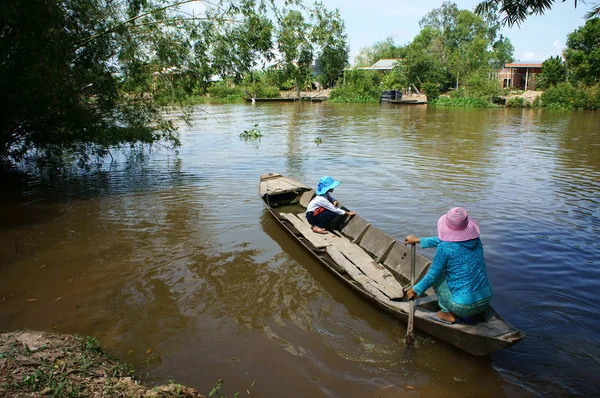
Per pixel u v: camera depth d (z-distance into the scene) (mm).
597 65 36438
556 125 23875
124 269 6164
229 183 10953
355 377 4016
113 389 3291
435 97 45906
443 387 3889
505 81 54625
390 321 4934
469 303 4195
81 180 11445
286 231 7590
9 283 5766
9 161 13031
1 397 2990
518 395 3779
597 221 7723
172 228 7770
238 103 47219
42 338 4059
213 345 4461
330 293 5543
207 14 11273
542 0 4090
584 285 5512
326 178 7629
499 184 10422
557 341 4457
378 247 6531
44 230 7676
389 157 14188
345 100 48844
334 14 10938
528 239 6945
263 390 3826
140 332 4684
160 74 12148
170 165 13328
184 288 5637
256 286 5703
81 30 10422
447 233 4289
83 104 11281
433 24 65688
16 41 9539
